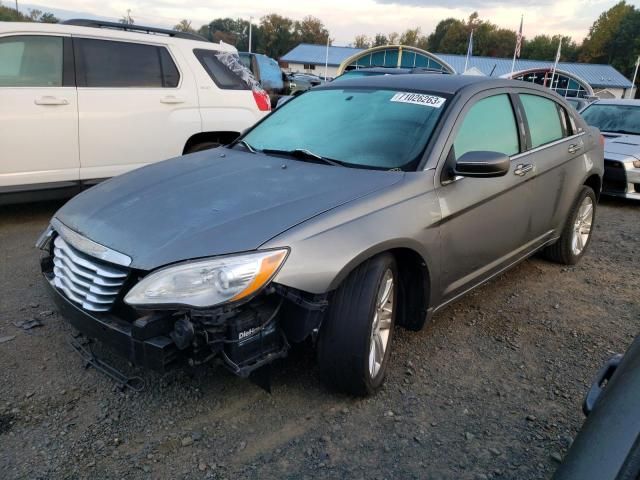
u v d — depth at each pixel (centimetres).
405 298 315
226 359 238
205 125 648
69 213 300
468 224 327
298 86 2822
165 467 236
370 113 358
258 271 231
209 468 237
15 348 323
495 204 350
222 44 694
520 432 269
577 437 156
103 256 252
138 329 233
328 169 314
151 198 289
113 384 291
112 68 585
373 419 273
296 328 249
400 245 276
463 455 251
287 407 279
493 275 379
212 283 228
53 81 549
